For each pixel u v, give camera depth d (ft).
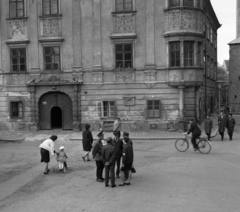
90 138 52.37
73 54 85.97
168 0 81.25
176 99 82.12
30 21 87.20
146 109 83.51
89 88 85.76
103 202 31.99
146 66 82.58
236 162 48.78
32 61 87.61
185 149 58.49
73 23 85.71
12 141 75.36
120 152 41.24
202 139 56.65
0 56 89.25
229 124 71.36
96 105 85.66
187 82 79.97
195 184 37.50
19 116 89.45
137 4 82.74
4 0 88.38
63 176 42.91
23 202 32.76
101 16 84.48
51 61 87.10
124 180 37.70
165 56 81.97
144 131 83.20
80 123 86.38
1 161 53.47
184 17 79.77
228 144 66.03
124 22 83.46
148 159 51.93
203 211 28.89
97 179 39.93
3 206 31.68
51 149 43.98
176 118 82.38
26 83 87.61
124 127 84.43
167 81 81.56
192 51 80.89
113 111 85.35
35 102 88.02
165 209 29.55
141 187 36.78
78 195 34.55
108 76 84.74
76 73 85.87
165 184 37.76
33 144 71.00
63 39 85.92
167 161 50.16
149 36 82.43
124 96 84.23
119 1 84.02
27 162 52.31
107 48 84.53
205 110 110.11
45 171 44.21
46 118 89.35
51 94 88.69
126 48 83.82
